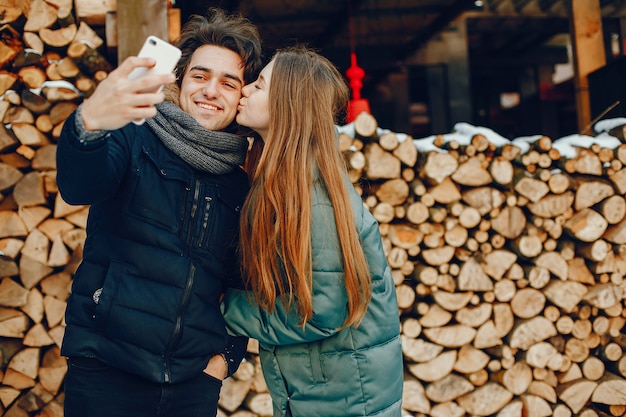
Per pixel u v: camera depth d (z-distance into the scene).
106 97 1.08
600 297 2.91
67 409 1.33
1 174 2.71
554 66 9.35
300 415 1.50
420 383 2.85
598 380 2.96
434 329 2.86
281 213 1.40
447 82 6.64
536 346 2.90
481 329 2.89
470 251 2.92
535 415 2.88
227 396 2.72
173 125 1.45
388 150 2.83
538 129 8.91
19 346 2.71
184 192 1.42
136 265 1.32
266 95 1.55
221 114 1.62
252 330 1.47
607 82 3.70
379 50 6.64
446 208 2.91
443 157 2.83
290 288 1.38
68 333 1.31
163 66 1.14
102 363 1.31
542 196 2.93
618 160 2.99
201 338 1.37
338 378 1.47
